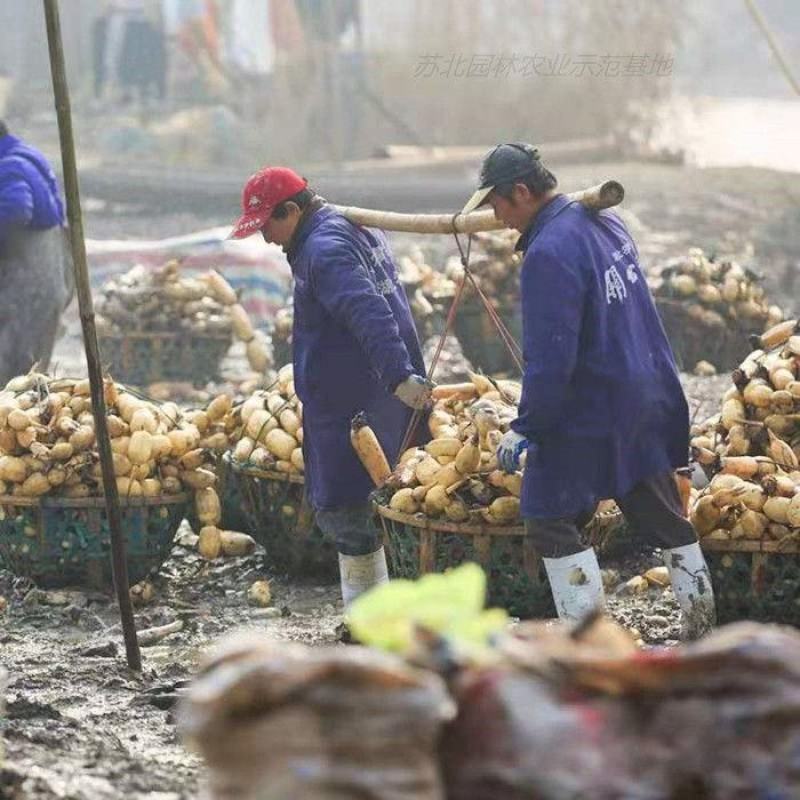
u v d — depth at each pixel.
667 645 17.55
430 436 19.02
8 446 20.00
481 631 8.91
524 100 71.06
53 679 16.64
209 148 69.38
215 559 21.27
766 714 8.57
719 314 33.19
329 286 17.36
